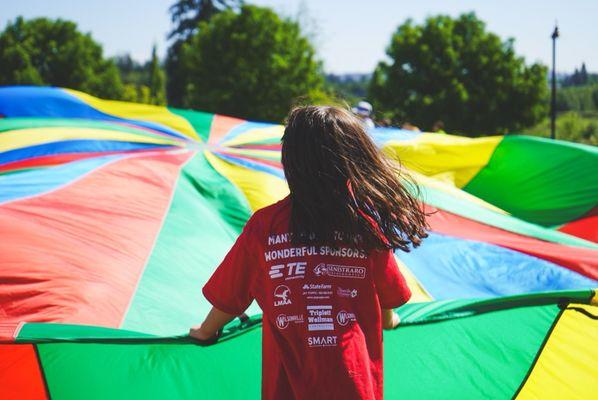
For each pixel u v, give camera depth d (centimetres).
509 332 311
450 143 558
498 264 364
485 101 2925
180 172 414
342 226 177
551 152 531
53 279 280
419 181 454
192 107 3044
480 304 257
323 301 174
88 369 291
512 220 430
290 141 183
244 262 185
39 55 3700
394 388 304
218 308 191
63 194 355
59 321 262
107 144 459
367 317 178
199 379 284
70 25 3775
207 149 473
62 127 486
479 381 310
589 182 496
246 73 2948
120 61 8638
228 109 2967
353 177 179
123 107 594
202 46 3030
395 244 183
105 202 357
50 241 304
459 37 2945
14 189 355
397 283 187
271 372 176
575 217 477
